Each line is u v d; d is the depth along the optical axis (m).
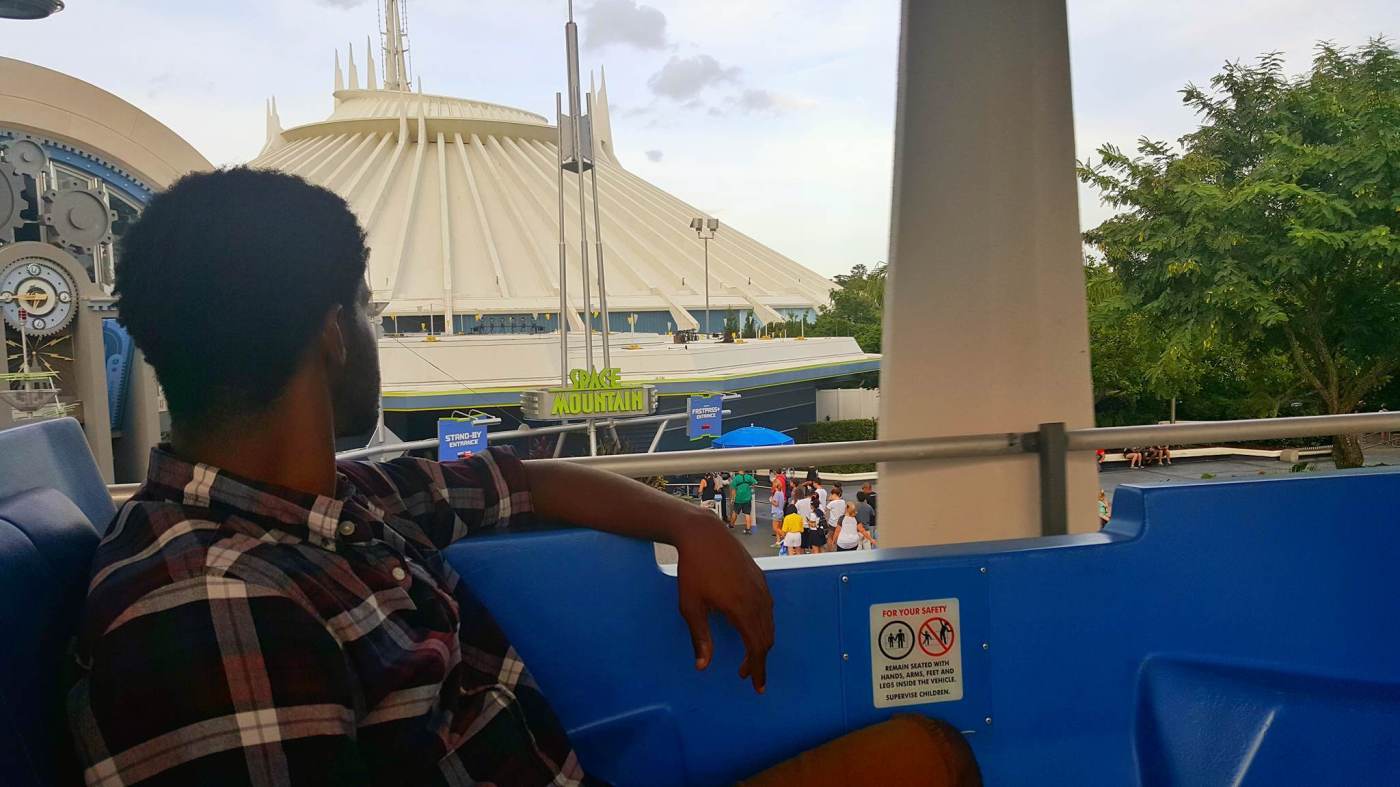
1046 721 1.79
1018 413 3.21
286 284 1.04
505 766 1.21
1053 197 3.20
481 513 1.54
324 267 1.08
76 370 12.92
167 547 0.98
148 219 1.05
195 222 1.03
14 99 13.57
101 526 1.53
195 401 1.05
